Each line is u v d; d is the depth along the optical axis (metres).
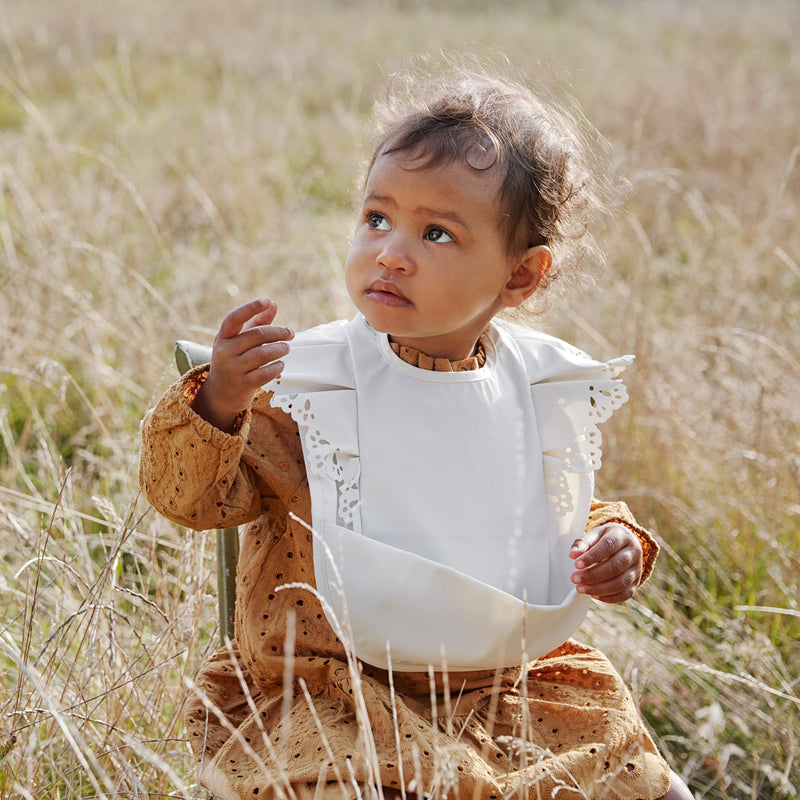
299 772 1.81
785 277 5.30
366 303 2.00
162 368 4.00
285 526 2.07
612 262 5.42
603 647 3.00
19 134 7.98
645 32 14.38
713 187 7.20
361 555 1.93
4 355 4.18
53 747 2.34
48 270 4.71
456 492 2.04
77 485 3.56
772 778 2.52
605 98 9.32
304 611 2.04
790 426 3.80
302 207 7.15
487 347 2.20
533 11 16.45
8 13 12.32
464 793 1.82
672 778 2.05
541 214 2.10
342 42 12.71
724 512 3.60
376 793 1.74
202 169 7.09
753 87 9.94
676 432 3.79
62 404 3.97
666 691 2.92
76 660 2.40
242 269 5.36
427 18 14.70
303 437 1.97
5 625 2.46
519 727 2.00
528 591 2.09
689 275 5.44
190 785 2.30
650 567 2.28
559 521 2.15
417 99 2.23
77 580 2.52
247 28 13.23
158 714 2.36
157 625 2.67
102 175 6.95
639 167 7.03
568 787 1.86
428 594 1.92
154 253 5.77
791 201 6.38
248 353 1.83
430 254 1.96
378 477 2.00
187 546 2.71
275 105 9.56
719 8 16.50
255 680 2.09
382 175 1.99
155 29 12.75
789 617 3.20
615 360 2.20
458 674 2.05
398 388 2.06
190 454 1.85
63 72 10.28
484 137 2.02
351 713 1.94
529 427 2.16
